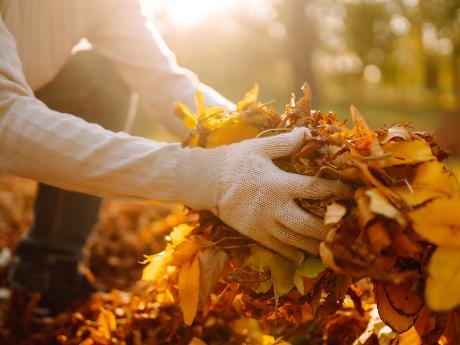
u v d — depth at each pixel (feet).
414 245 2.52
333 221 2.55
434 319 2.75
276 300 2.85
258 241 2.91
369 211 2.50
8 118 3.14
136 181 3.06
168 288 3.26
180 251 3.03
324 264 2.75
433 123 34.94
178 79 4.20
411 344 2.99
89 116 4.63
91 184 3.13
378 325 3.22
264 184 2.84
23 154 3.13
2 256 5.62
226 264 3.10
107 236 6.64
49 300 4.63
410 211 2.49
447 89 54.29
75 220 4.78
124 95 4.70
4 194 8.16
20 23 3.98
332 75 52.24
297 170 2.97
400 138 2.85
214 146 3.20
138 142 3.16
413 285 2.67
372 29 30.99
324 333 3.74
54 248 4.75
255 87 3.33
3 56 3.24
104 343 3.76
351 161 2.67
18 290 4.62
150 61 4.26
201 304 3.01
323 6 32.58
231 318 3.92
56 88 4.58
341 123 3.14
